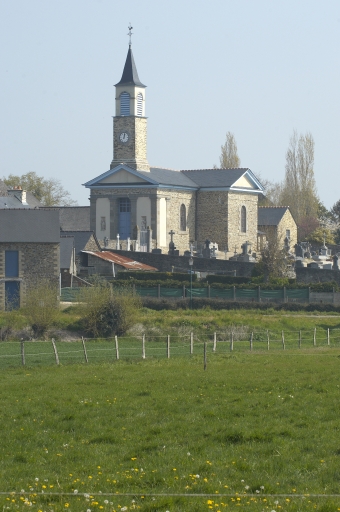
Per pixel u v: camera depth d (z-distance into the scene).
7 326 108.06
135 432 47.28
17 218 136.50
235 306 133.25
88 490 35.41
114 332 108.81
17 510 31.91
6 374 72.88
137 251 184.50
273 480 37.09
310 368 74.75
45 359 85.44
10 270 133.00
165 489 35.50
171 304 130.00
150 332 110.88
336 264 167.88
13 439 45.53
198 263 169.62
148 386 63.66
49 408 54.53
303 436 45.47
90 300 109.69
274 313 130.88
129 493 34.91
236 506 32.88
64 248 149.75
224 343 106.44
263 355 89.94
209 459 40.78
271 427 47.66
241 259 183.62
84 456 41.75
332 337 115.25
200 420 50.09
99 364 80.56
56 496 34.19
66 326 109.31
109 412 52.88
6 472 38.59
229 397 58.16
